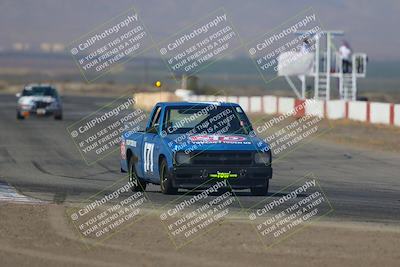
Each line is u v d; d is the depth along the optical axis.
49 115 113.25
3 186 43.47
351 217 32.62
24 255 25.14
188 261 24.41
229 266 23.83
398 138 83.25
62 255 25.22
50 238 27.50
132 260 24.59
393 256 24.97
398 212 34.47
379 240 27.12
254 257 24.88
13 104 177.50
